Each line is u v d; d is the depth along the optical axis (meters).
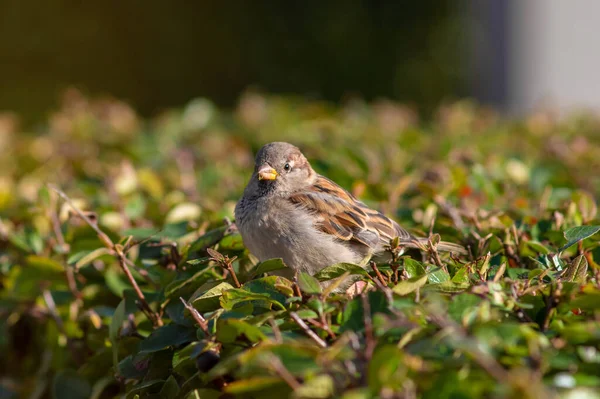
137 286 6.88
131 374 6.26
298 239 7.93
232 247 7.61
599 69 32.59
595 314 5.02
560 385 4.13
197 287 6.71
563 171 11.12
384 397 4.15
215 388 5.49
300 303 5.52
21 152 13.66
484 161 11.23
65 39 33.84
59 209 8.60
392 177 10.49
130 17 34.78
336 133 13.84
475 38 34.22
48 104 33.44
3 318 8.78
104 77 34.75
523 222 7.68
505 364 4.34
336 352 4.29
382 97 34.97
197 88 35.59
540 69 32.62
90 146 13.83
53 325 8.41
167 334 6.00
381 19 34.84
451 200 9.09
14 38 33.00
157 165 12.38
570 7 32.47
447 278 5.83
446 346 4.36
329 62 34.66
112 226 8.79
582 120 15.92
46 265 7.95
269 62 34.94
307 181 8.58
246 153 13.11
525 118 16.61
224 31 35.75
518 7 32.34
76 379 7.44
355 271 5.73
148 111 35.31
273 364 4.35
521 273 5.95
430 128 16.02
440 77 35.28
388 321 4.55
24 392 8.84
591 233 6.28
